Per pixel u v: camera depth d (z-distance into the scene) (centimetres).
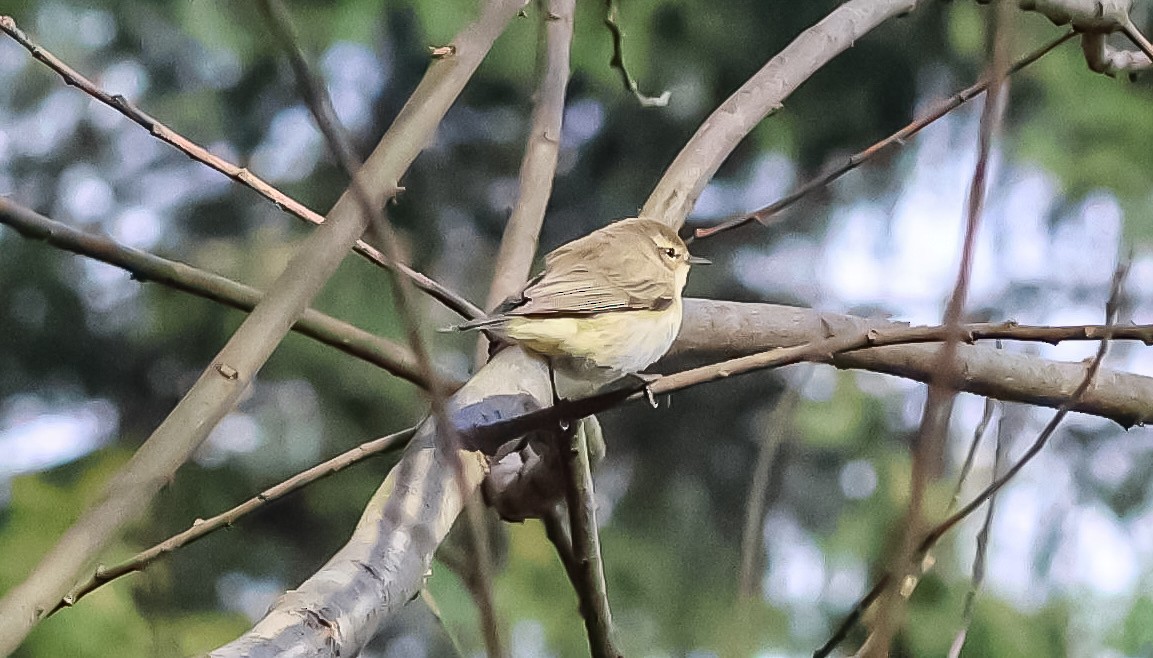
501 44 1250
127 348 1369
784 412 482
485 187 1412
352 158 247
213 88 1332
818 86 1341
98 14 1298
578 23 1241
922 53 1319
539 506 511
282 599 332
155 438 304
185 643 927
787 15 1306
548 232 1412
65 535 286
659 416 1404
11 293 1344
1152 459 1223
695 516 1377
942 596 920
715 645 1306
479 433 435
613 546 1333
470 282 1369
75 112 1339
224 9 1215
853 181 1357
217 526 454
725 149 674
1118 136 1265
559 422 430
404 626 1272
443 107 350
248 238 1330
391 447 485
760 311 652
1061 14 568
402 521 394
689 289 1363
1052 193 1263
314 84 247
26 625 271
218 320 1314
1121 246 1088
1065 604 967
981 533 499
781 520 1203
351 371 1247
